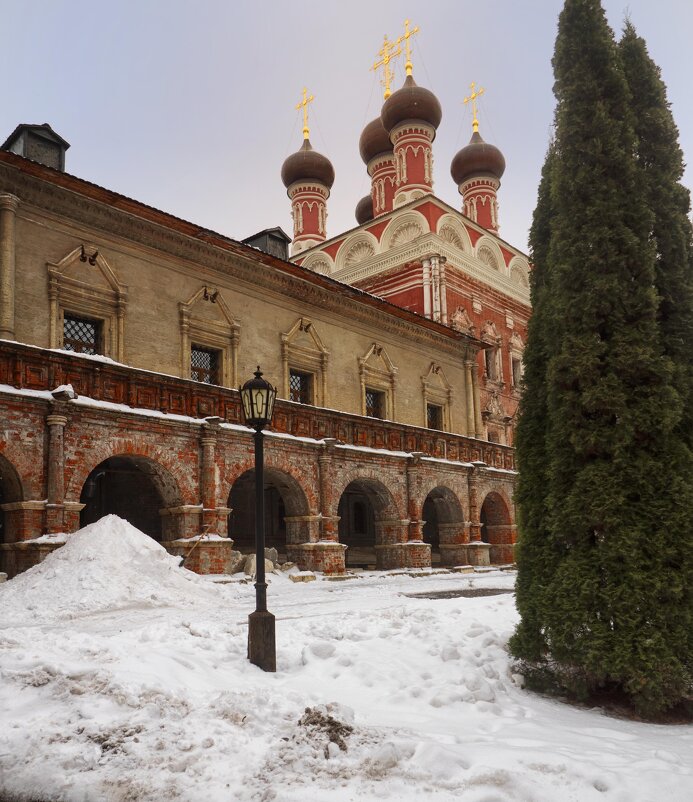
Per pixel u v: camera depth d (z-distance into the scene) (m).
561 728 5.93
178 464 18.17
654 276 7.58
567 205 8.05
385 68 47.44
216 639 8.78
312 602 14.69
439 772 4.50
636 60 8.41
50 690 5.93
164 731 5.21
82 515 22.91
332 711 5.49
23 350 15.50
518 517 8.29
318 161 47.69
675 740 5.84
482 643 8.53
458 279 38.34
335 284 26.09
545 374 8.24
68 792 4.53
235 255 22.98
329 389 26.56
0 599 12.94
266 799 4.29
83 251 19.23
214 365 22.89
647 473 7.11
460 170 48.66
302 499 21.75
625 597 6.79
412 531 25.53
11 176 17.72
